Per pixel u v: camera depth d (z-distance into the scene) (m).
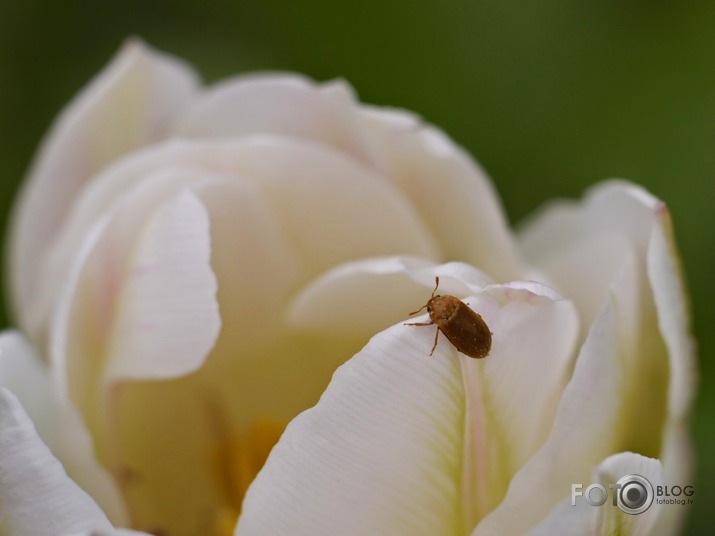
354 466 0.11
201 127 0.13
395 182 0.13
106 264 0.12
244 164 0.13
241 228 0.13
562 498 0.11
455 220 0.13
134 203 0.12
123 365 0.12
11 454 0.11
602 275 0.13
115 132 0.14
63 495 0.11
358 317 0.12
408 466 0.11
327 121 0.13
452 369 0.11
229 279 0.13
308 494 0.11
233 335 0.13
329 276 0.12
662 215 0.11
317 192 0.13
